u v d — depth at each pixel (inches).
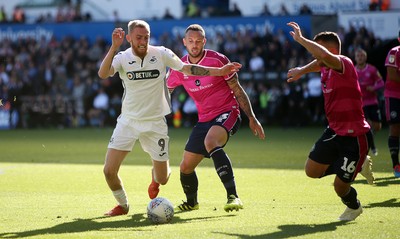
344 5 3533.5
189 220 1043.9
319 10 3575.3
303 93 3294.8
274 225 986.1
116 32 1013.2
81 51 3681.1
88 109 3688.5
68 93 3681.1
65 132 3314.5
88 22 3740.2
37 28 3814.0
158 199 1027.3
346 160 989.8
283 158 1993.1
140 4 3919.8
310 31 3344.0
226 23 3486.7
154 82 1088.2
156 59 1080.2
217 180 1529.3
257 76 3371.1
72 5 4023.1
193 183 1144.8
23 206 1190.3
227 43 3427.7
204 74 1090.1
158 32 3595.0
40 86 3693.4
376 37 3267.7
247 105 1154.0
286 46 3351.4
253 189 1375.5
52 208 1169.4
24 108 3681.1
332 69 983.6
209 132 1120.8
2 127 3683.6
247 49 3395.7
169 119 3563.0
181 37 3533.5
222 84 1155.9
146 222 1029.8
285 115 3316.9
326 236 901.2
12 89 3666.3
